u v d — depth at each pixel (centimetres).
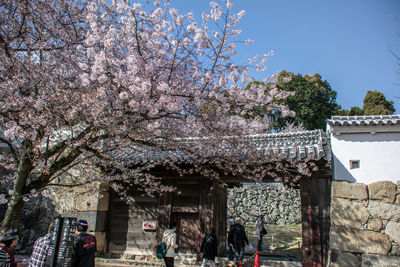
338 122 855
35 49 589
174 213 964
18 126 492
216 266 874
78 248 456
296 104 2491
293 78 2588
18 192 529
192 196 959
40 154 527
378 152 834
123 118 545
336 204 819
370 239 774
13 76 534
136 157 927
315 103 2506
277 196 1783
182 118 605
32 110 511
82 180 981
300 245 1266
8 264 378
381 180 812
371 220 789
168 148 656
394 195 791
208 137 712
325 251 799
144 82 505
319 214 828
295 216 1719
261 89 592
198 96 594
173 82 608
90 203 980
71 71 649
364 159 838
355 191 817
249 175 845
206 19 581
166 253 682
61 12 634
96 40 537
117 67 550
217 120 632
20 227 1027
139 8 527
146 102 529
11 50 552
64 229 448
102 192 996
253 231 1589
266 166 830
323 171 854
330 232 802
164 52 598
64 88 599
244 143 725
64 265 438
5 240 390
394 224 772
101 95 514
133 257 948
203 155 708
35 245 452
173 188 959
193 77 627
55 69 639
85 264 456
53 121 546
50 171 545
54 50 629
